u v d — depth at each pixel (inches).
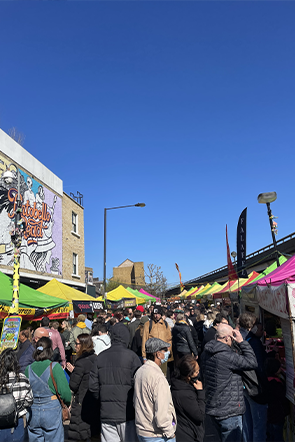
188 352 298.8
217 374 147.2
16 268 302.2
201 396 139.1
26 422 153.6
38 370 157.9
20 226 310.3
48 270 731.4
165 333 283.0
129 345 360.8
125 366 155.8
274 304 190.9
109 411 151.6
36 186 697.0
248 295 301.9
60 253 802.2
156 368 135.1
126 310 499.5
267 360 177.9
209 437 203.9
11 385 141.8
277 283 187.5
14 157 613.6
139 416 131.3
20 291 365.4
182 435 135.4
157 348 138.1
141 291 1057.5
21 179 633.0
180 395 139.8
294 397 157.6
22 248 622.2
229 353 148.9
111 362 157.1
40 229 702.5
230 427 141.8
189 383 142.9
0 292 326.0
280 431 169.5
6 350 146.9
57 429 155.3
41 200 716.0
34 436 153.1
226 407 142.9
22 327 392.2
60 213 818.2
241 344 152.6
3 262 553.9
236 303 522.6
